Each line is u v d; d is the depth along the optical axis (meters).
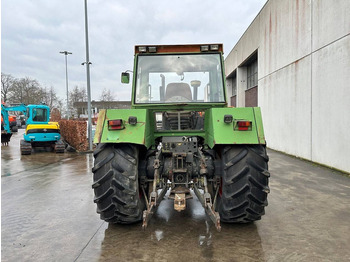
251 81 16.80
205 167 3.30
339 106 7.13
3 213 4.42
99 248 3.18
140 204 3.43
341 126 7.06
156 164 3.31
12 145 16.69
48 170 8.30
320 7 7.94
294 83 9.71
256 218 3.42
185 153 3.48
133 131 3.18
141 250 3.12
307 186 5.80
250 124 3.14
